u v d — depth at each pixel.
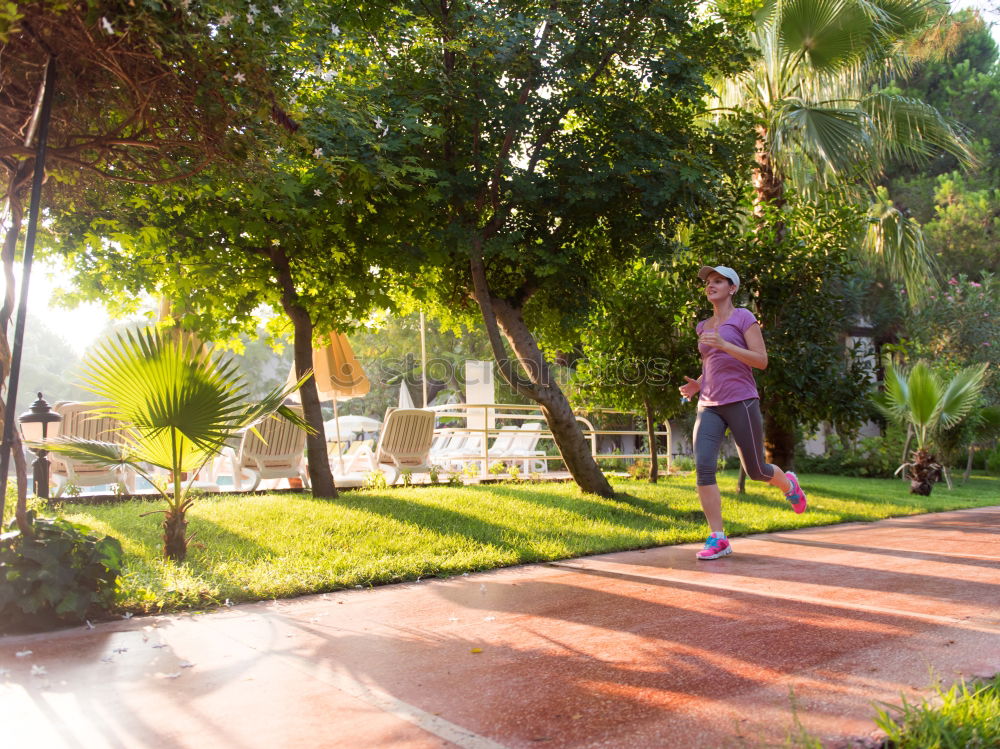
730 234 9.17
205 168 4.49
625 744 1.89
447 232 7.10
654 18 7.06
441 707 2.19
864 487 13.86
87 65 3.51
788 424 9.59
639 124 7.30
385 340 25.05
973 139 22.16
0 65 3.36
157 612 3.53
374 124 6.12
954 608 3.41
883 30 10.70
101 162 4.41
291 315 7.79
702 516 7.40
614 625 3.17
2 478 3.13
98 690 2.36
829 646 2.77
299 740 1.94
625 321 9.60
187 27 3.32
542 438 16.94
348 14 6.66
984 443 19.00
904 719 1.94
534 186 7.15
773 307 9.23
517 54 6.61
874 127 11.28
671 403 9.80
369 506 6.85
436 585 4.26
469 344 24.03
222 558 4.73
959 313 19.66
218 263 7.23
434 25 6.90
